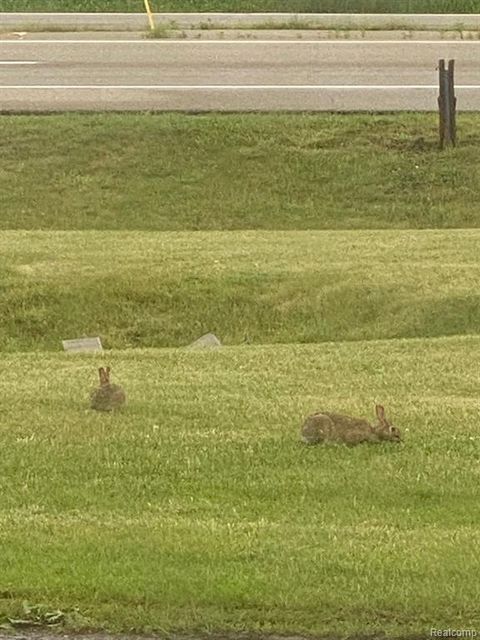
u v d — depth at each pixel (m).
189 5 28.39
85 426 8.76
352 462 7.87
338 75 22.77
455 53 24.30
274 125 20.02
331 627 5.70
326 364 11.05
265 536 6.51
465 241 15.70
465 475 7.61
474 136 19.83
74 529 6.62
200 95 21.50
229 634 5.70
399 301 13.39
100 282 13.77
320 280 13.85
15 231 16.81
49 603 5.86
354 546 6.38
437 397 9.82
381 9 28.30
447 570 6.08
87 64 23.41
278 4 28.38
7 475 7.66
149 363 11.20
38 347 13.06
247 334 13.26
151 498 7.22
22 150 19.28
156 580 5.96
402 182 18.84
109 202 18.31
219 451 8.10
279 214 18.20
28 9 28.23
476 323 13.02
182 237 16.25
